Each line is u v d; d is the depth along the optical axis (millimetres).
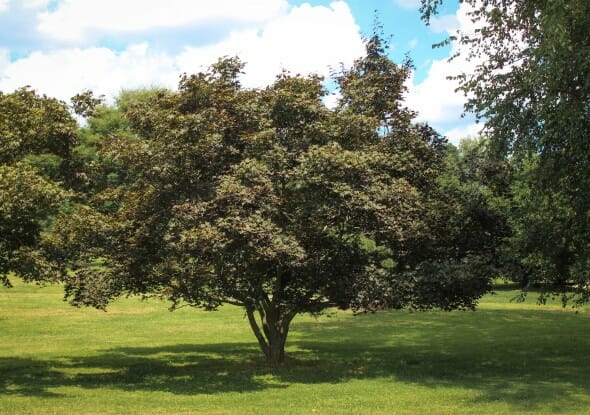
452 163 17422
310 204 12836
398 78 17734
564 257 14742
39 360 17703
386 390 12594
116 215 14305
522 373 15062
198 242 11570
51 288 38656
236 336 23672
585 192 13352
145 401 11391
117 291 14586
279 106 14562
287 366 16078
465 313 31906
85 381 13992
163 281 14180
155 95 15547
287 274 15445
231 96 14477
